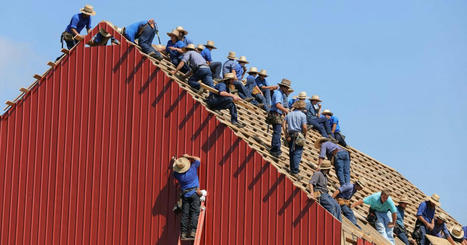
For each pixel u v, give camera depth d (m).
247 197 28.39
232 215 28.44
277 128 30.94
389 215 34.00
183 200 28.42
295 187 27.98
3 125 31.45
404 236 34.38
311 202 27.73
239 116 33.75
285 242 27.81
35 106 31.30
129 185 29.84
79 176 30.45
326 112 41.22
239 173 28.59
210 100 30.62
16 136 31.30
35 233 30.55
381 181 41.66
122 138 30.20
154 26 33.03
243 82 40.47
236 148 28.77
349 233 28.12
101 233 29.86
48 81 31.30
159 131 29.78
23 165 31.08
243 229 28.27
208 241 28.52
